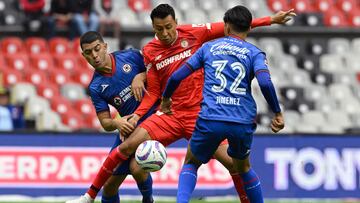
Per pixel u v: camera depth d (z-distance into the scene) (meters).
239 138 28.02
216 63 28.06
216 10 68.94
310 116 61.16
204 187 46.50
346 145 48.34
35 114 56.50
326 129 60.34
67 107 58.19
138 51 31.22
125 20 67.06
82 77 61.47
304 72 65.81
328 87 65.00
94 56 30.02
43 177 45.91
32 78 60.75
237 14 28.56
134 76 30.81
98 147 46.44
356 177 48.34
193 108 30.53
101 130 48.84
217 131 27.81
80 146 46.28
